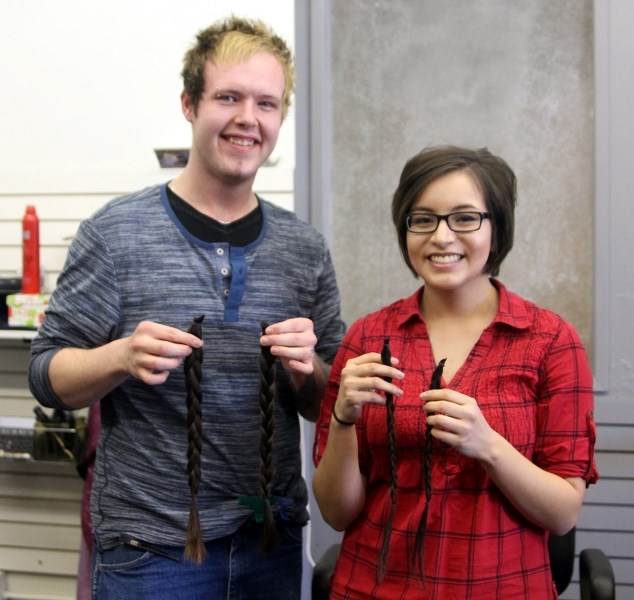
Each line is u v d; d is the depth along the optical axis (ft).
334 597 4.14
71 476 7.26
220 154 4.42
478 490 3.85
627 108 6.75
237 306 4.55
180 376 4.43
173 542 4.40
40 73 7.21
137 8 7.08
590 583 4.66
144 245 4.50
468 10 7.10
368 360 3.87
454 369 4.05
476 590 3.72
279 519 4.70
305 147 7.31
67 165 7.22
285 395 4.78
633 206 6.78
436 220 4.00
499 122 7.09
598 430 6.91
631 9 6.70
